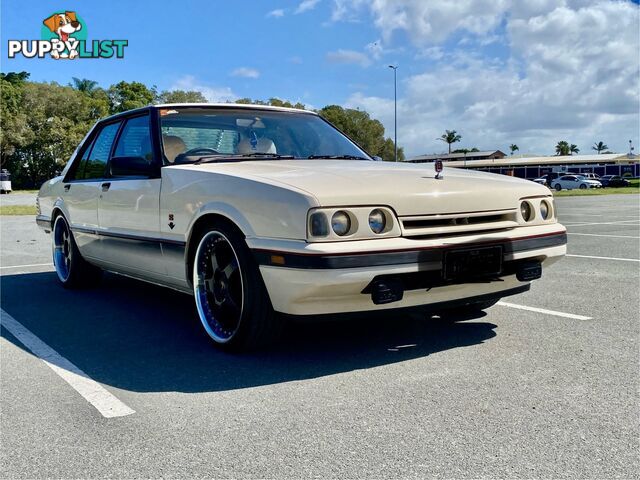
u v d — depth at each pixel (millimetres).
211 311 3445
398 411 2426
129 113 4535
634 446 2082
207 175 3334
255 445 2150
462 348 3295
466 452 2057
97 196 4586
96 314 4387
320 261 2674
